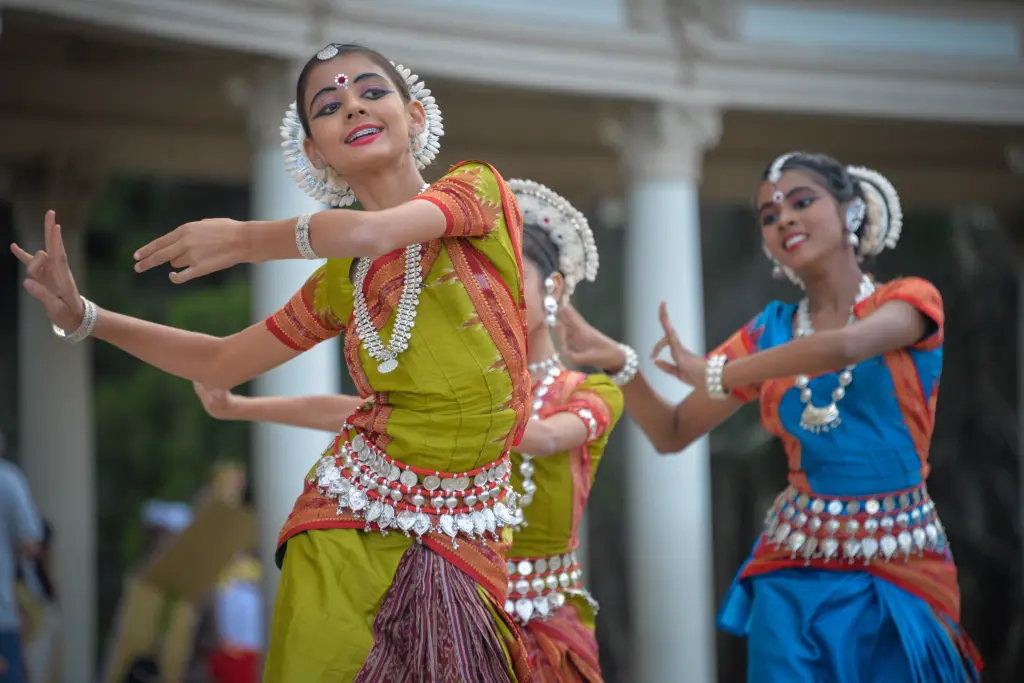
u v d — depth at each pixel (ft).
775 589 24.94
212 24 45.78
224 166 67.31
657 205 57.26
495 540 17.57
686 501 55.93
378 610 16.66
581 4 55.11
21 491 43.75
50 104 60.34
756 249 101.50
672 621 55.11
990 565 98.07
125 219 104.99
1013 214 82.84
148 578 56.90
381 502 16.90
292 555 17.22
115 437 104.32
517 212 17.44
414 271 16.75
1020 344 92.12
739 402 26.37
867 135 76.64
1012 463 98.78
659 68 56.70
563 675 23.26
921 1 62.23
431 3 50.96
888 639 24.32
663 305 23.98
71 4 42.50
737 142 74.64
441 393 16.75
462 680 16.56
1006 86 63.77
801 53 59.62
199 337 19.21
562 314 24.58
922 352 24.13
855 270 25.26
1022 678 95.66
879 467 24.30
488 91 61.93
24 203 61.82
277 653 16.72
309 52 48.19
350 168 17.31
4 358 104.53
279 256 15.76
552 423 22.47
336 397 22.90
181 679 58.18
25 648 49.93
